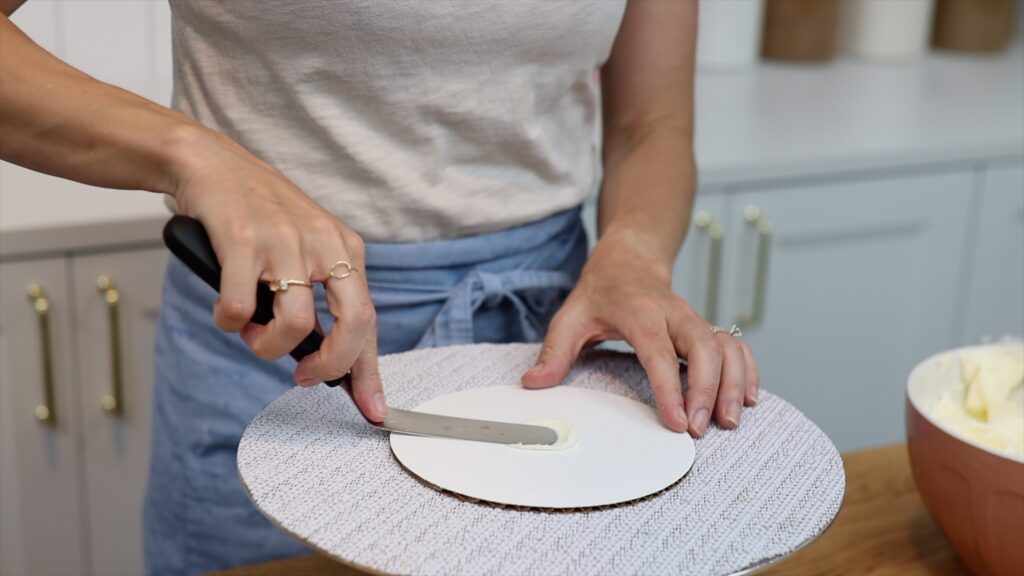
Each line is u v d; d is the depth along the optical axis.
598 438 0.56
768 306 1.50
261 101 0.67
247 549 0.79
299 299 0.49
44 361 1.09
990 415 0.67
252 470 0.51
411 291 0.73
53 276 1.07
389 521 0.48
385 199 0.70
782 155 1.42
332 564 0.66
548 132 0.74
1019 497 0.58
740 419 0.59
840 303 1.55
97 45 1.06
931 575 0.65
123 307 1.11
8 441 1.11
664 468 0.53
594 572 0.45
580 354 0.67
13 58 0.53
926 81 1.95
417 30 0.64
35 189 1.12
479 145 0.71
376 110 0.67
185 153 0.51
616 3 0.72
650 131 0.82
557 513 0.49
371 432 0.55
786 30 2.01
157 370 0.79
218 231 0.48
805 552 0.67
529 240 0.76
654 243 0.72
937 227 1.57
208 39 0.65
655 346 0.61
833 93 1.82
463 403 0.59
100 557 1.19
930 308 1.62
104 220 1.07
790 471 0.53
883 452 0.80
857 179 1.48
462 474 0.51
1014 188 1.60
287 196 0.51
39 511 1.14
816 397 1.59
